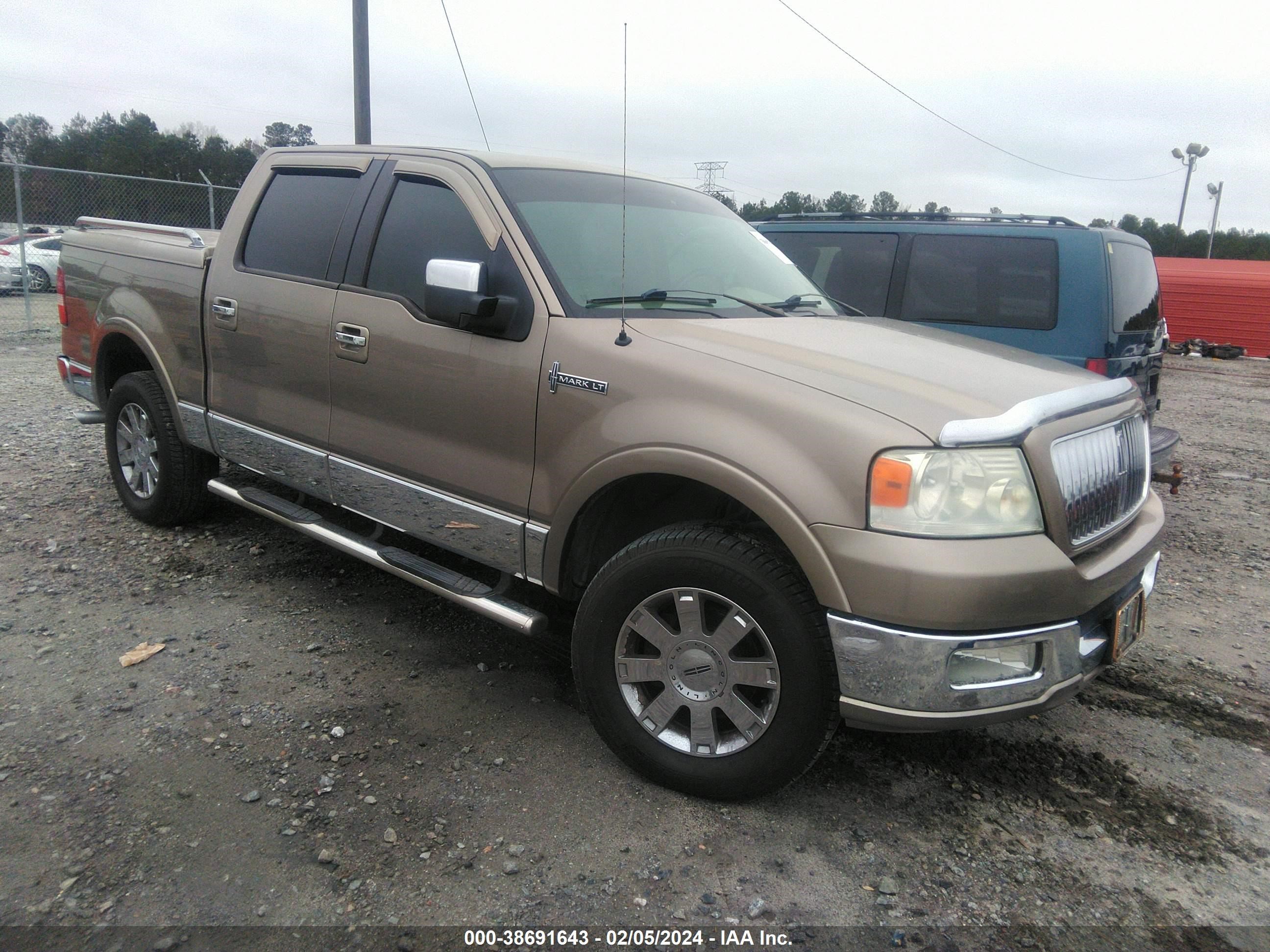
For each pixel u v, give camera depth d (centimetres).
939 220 621
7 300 1672
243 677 327
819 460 232
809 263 662
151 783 262
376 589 412
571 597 299
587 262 310
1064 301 565
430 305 292
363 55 1238
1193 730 325
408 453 325
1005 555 224
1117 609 257
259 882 225
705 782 260
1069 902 234
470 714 311
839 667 232
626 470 261
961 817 267
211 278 404
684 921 220
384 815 254
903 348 293
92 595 389
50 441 653
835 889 234
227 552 445
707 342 272
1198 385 1541
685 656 259
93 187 1384
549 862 238
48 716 294
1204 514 646
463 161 330
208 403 415
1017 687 232
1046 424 241
